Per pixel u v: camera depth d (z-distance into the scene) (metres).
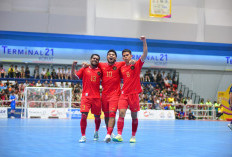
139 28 23.86
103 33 23.36
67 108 20.75
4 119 17.38
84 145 5.90
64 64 26.34
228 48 26.75
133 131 6.73
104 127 11.59
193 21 24.69
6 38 23.23
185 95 28.17
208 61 27.86
